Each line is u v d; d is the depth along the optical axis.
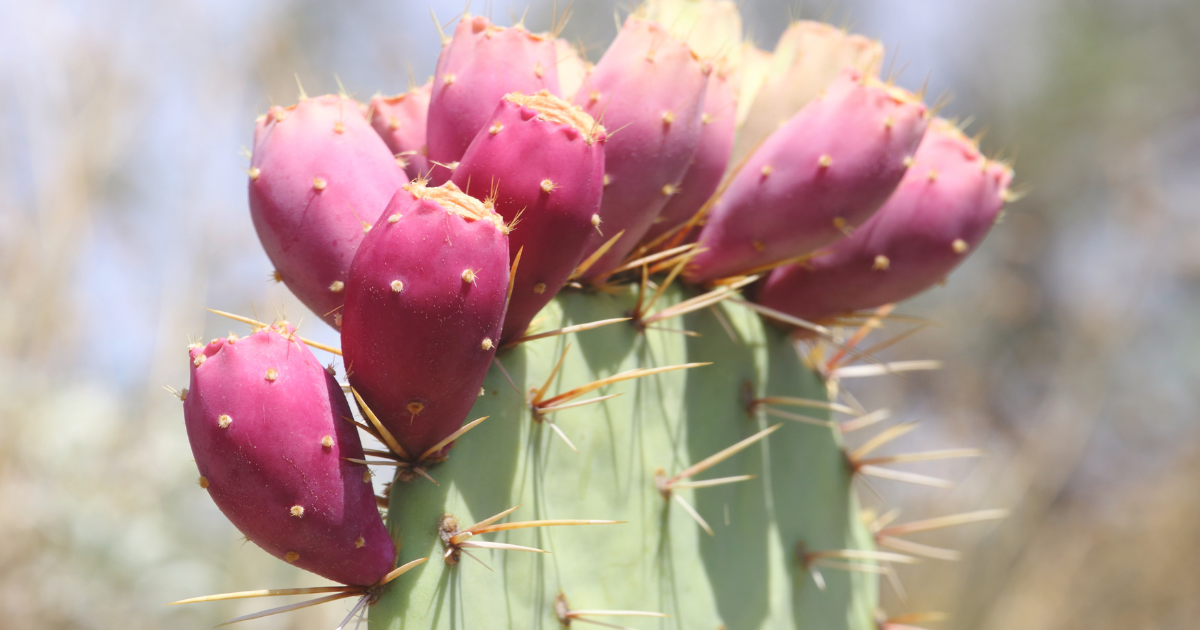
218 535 2.19
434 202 0.93
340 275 0.97
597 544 1.00
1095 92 4.53
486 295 0.93
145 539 2.00
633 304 1.03
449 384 0.94
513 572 0.98
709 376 1.05
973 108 4.68
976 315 3.86
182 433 2.21
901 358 3.59
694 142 1.00
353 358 0.94
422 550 0.96
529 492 0.98
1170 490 3.59
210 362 0.93
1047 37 4.65
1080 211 4.46
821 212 1.02
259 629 2.02
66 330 2.20
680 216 1.03
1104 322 3.68
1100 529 3.57
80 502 2.00
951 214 1.05
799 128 1.03
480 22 0.99
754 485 1.07
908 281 1.06
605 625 1.00
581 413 1.00
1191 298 4.36
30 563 1.90
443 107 0.99
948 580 3.08
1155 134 4.63
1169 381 4.25
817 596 1.09
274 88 2.50
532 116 0.95
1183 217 4.42
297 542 0.94
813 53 1.06
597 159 0.96
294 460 0.93
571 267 0.97
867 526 1.15
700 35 1.07
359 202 0.97
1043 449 3.41
